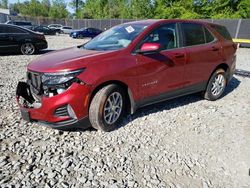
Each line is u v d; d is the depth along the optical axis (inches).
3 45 461.1
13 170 127.0
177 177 127.8
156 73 182.5
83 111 154.8
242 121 193.6
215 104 227.9
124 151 147.1
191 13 1435.8
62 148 147.8
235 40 772.0
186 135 169.0
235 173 133.1
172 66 191.2
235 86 289.7
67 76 148.2
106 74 157.5
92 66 155.1
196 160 142.3
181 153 148.1
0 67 354.3
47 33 1407.5
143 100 182.1
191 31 209.8
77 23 1749.5
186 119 192.9
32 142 153.3
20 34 479.2
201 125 184.1
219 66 232.8
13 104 212.4
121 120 178.5
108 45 183.0
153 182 123.2
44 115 153.6
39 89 155.9
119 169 131.2
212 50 219.8
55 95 150.3
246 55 580.7
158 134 168.4
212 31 227.5
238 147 157.2
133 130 171.9
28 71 165.3
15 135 160.7
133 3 1812.3
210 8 1412.4
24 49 488.4
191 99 237.3
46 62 162.6
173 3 1557.6
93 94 158.6
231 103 232.2
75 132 166.6
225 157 146.4
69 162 134.3
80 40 1010.1
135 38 177.3
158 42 186.4
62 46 690.8
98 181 121.7
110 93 161.5
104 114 161.8
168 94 197.2
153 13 1722.4
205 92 231.0
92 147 150.0
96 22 1558.8
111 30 207.6
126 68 166.1
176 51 194.4
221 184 124.7
